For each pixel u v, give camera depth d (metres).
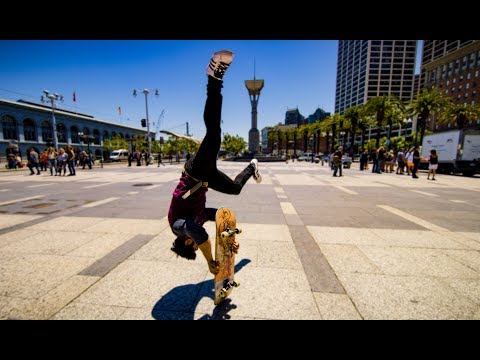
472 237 3.90
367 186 9.98
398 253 3.25
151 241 3.66
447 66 64.88
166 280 2.56
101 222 4.66
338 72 142.50
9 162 20.39
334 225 4.52
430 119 65.12
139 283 2.49
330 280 2.55
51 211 5.52
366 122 41.66
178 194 1.86
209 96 1.52
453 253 3.26
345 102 132.00
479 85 56.09
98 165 28.56
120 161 38.47
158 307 2.11
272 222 4.71
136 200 6.84
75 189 8.91
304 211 5.61
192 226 1.79
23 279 2.55
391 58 107.88
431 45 92.00
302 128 69.31
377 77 109.31
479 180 13.45
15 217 5.01
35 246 3.45
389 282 2.52
